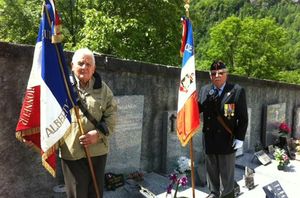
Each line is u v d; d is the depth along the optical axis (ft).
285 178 22.99
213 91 15.35
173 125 22.00
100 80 11.85
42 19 10.51
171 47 51.75
